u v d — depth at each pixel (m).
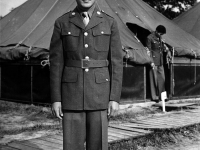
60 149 4.66
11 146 4.81
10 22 12.05
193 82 11.20
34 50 9.22
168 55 10.28
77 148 3.39
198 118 6.96
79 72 3.34
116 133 5.54
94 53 3.34
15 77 10.09
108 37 3.38
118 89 3.38
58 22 3.43
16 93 10.08
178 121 6.57
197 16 15.52
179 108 9.14
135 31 11.31
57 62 3.43
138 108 9.16
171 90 10.58
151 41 9.80
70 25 3.36
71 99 3.34
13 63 10.09
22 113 8.41
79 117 3.38
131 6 11.80
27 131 6.31
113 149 4.87
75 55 3.36
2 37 11.12
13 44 9.99
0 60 10.27
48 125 6.74
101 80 3.35
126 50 9.05
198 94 11.40
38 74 9.38
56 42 3.42
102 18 3.39
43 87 9.26
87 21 3.37
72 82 3.35
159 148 5.22
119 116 7.77
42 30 10.27
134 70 9.44
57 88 3.41
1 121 7.40
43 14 11.12
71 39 3.34
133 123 6.43
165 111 8.76
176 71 10.70
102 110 3.38
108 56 3.47
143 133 5.54
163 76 9.91
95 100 3.32
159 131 5.76
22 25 11.11
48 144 4.92
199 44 12.01
